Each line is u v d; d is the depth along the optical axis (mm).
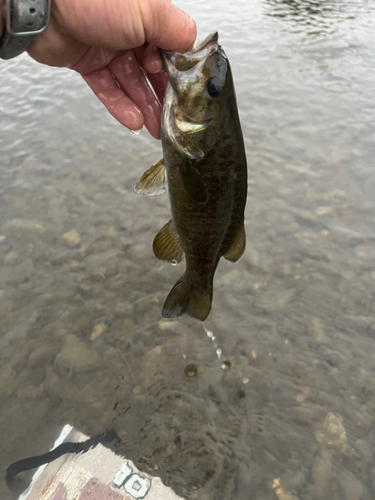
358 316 510
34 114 866
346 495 382
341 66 1062
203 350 486
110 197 665
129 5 230
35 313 511
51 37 248
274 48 1157
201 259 311
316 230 612
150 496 383
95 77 294
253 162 738
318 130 818
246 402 446
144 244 594
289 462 404
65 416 428
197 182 266
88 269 562
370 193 666
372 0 1565
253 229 616
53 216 632
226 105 252
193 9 1460
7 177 701
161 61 256
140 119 309
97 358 474
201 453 411
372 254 574
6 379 450
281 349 486
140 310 519
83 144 778
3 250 580
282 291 541
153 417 433
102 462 400
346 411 434
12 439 410
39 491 381
